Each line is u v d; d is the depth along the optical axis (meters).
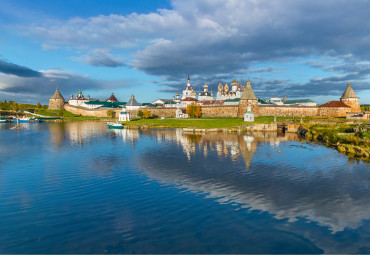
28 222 19.45
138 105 190.25
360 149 46.31
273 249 15.73
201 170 35.00
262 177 31.36
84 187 27.72
